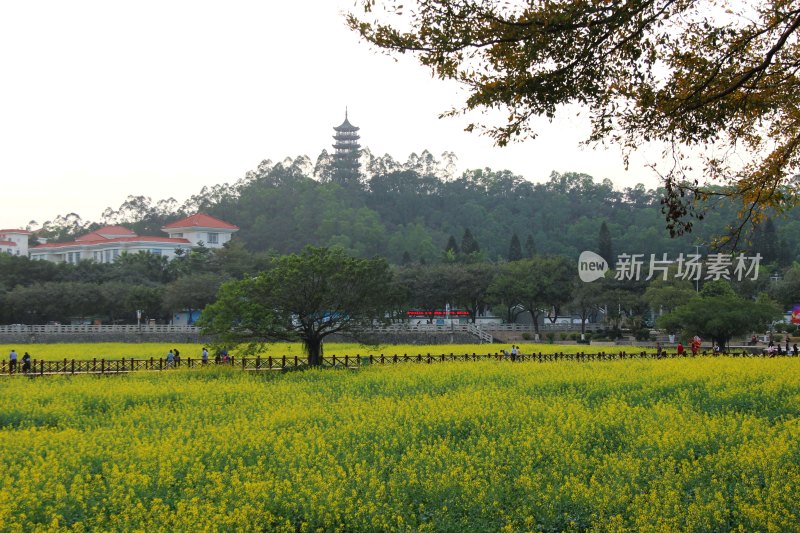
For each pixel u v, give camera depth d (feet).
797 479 60.18
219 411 103.45
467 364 158.10
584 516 57.11
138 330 292.40
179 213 652.07
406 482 64.18
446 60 54.90
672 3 51.57
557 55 53.72
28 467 71.51
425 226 575.38
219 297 171.42
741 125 58.44
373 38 54.75
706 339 233.76
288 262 168.96
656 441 74.90
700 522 53.47
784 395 106.22
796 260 391.86
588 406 103.45
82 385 131.34
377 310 170.81
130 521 57.00
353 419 93.45
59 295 325.21
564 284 285.43
